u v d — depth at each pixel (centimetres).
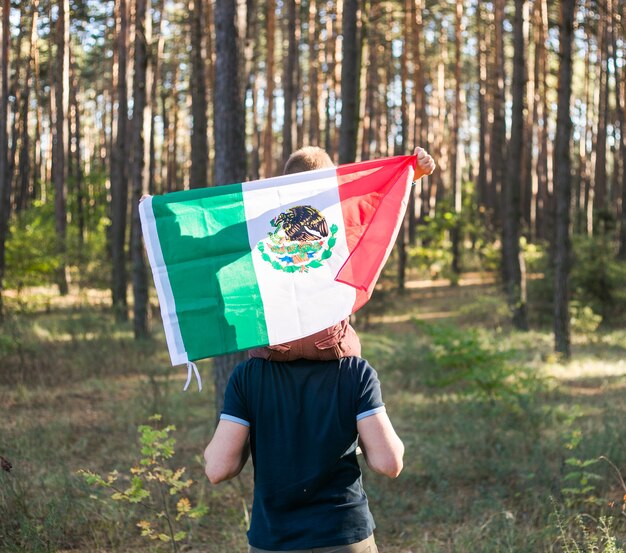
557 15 2603
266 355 231
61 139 2325
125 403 938
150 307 1791
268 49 2639
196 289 235
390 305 2097
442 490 606
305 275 237
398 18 2764
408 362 1190
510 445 713
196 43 1656
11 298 1620
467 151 5434
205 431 792
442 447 714
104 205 3350
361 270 238
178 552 486
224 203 242
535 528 515
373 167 248
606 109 2873
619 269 1892
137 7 1430
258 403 226
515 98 1730
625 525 492
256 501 227
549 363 1291
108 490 582
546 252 2270
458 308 2150
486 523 483
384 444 220
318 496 221
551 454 687
